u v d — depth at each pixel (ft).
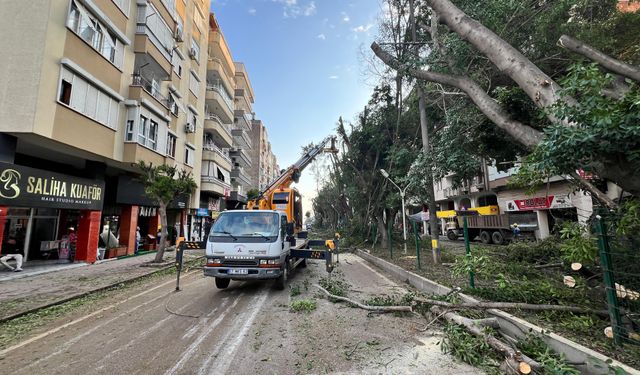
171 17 60.90
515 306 15.23
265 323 17.37
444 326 15.92
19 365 12.55
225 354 13.35
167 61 58.54
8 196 31.37
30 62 31.94
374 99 55.47
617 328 11.36
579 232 14.43
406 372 11.59
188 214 79.10
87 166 44.62
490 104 18.42
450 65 24.47
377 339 14.83
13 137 32.27
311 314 18.99
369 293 24.59
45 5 32.91
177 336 15.57
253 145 200.85
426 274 27.37
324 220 228.02
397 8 39.65
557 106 12.84
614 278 11.97
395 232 65.31
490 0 23.25
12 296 24.18
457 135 26.73
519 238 64.49
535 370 10.58
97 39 41.06
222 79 94.48
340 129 62.75
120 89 46.11
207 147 86.69
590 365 10.54
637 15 22.20
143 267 39.58
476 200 101.40
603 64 13.29
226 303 21.84
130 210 54.80
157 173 43.27
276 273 23.52
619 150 11.00
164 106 58.23
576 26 22.16
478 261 19.31
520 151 24.35
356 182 65.16
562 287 17.53
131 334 15.98
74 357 13.24
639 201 12.23
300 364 12.36
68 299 23.38
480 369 11.70
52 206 36.83
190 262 44.96
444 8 19.45
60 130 34.37
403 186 46.88
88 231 43.47
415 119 49.29
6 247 41.65
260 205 45.29
